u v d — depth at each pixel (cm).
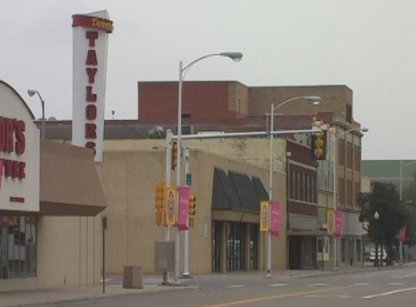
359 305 3016
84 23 4441
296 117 9419
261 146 7862
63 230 4053
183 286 4166
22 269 3759
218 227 6594
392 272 7319
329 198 9538
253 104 11150
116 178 6103
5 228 3631
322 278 5784
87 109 4422
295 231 8094
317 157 4731
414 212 12081
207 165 6278
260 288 4272
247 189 6925
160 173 6047
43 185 3394
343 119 10362
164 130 9062
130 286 3938
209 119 10512
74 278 4138
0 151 3084
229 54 4581
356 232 10756
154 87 10656
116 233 6072
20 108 3222
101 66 4456
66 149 3600
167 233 4638
